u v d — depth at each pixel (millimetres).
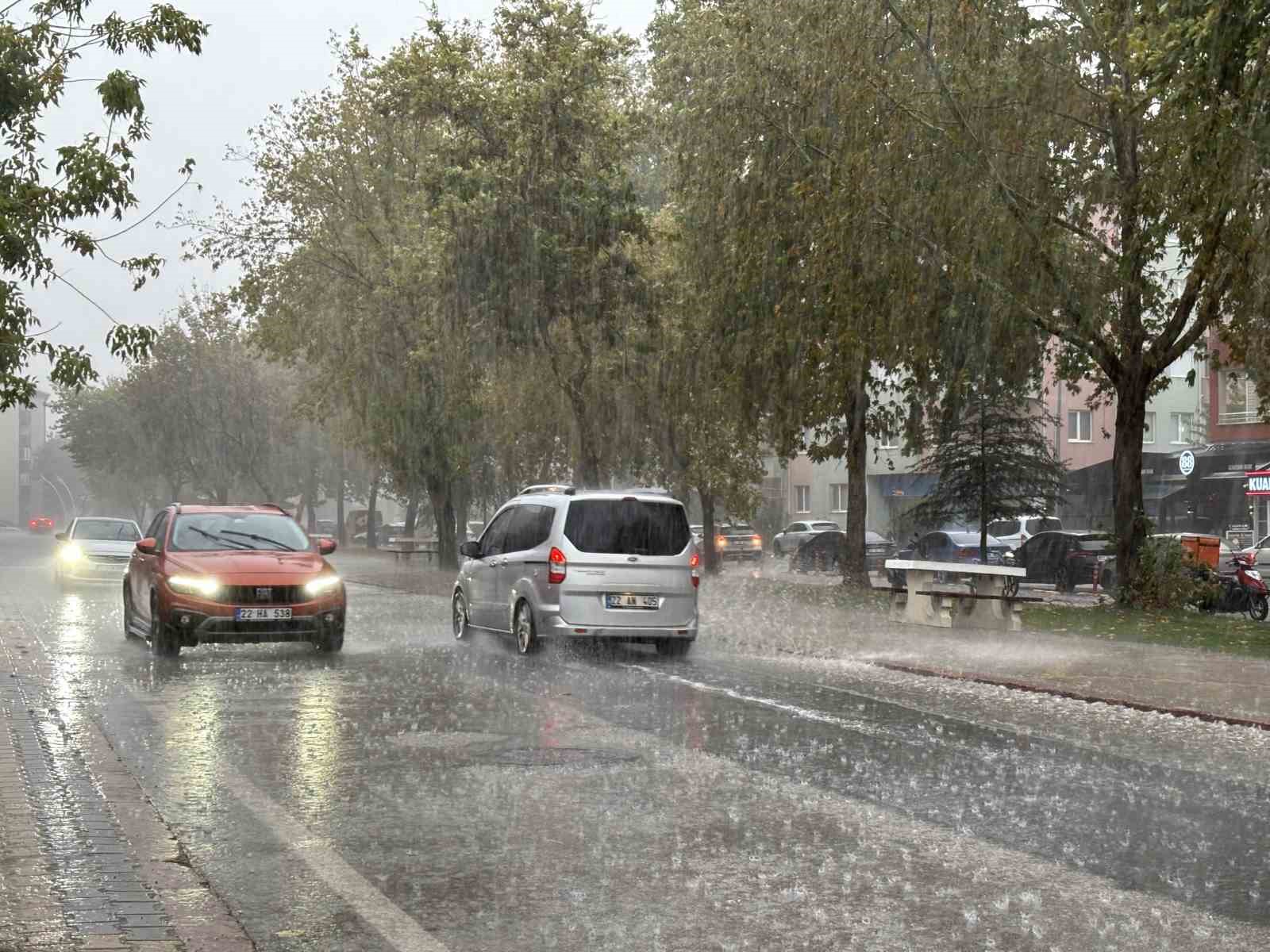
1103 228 26203
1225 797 8602
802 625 22375
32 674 15070
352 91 44031
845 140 23891
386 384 46188
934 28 23484
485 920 5820
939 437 38656
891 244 23828
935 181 23250
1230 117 16375
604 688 14094
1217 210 18109
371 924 5762
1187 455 54156
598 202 32688
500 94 32375
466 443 46688
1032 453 39219
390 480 67500
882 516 72375
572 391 35000
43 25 14812
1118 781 9086
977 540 43812
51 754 9789
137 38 14734
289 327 46719
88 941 5297
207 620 16547
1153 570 25938
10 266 14641
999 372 27000
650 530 17609
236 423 83250
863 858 6906
